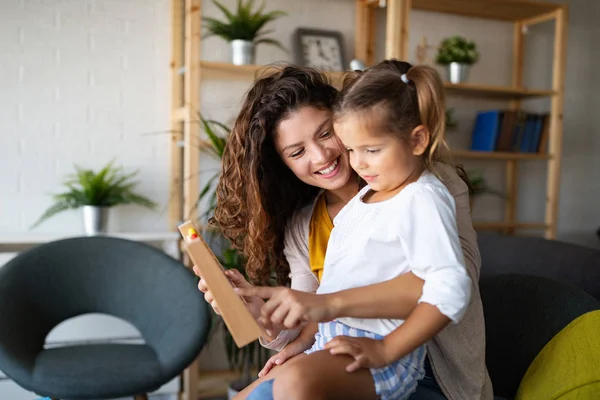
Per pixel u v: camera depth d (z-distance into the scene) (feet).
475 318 4.29
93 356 7.70
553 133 11.99
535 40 13.20
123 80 10.55
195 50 9.49
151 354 7.91
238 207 5.10
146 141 10.68
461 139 12.60
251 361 10.00
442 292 3.48
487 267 8.12
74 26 10.29
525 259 7.69
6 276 8.11
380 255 3.93
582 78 13.69
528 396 4.85
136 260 8.63
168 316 8.18
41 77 10.16
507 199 13.00
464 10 12.12
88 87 10.39
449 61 11.47
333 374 3.60
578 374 4.60
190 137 9.56
